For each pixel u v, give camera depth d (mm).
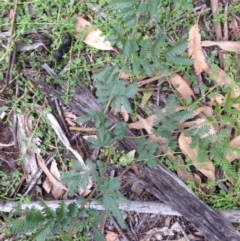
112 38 704
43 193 816
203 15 831
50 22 813
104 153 810
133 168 810
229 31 828
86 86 818
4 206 794
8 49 805
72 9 816
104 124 756
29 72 817
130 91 727
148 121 810
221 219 789
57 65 818
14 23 813
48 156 819
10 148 818
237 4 827
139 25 811
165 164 808
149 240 814
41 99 818
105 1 815
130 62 773
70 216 645
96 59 823
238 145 794
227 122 739
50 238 775
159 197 798
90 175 763
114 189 702
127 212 817
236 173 784
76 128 812
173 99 759
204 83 821
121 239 814
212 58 822
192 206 791
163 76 811
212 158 771
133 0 677
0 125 819
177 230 815
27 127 815
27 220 602
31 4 822
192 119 804
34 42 821
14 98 816
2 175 810
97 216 719
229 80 809
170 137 772
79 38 813
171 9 822
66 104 812
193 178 808
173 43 813
